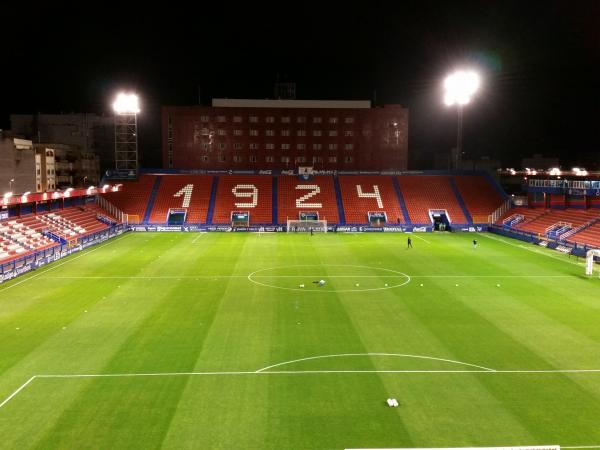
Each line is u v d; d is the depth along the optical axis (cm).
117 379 2473
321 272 5069
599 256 5534
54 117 12812
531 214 8212
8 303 3869
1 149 8338
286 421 2077
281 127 11488
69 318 3478
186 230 8400
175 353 2816
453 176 10119
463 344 2980
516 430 2011
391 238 7700
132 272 5009
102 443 1912
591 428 2028
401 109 11538
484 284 4566
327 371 2580
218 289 4328
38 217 6781
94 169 11831
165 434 1975
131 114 10500
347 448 1880
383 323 3388
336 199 9412
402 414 2138
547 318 3512
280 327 3284
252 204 9194
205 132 11394
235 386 2400
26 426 2036
